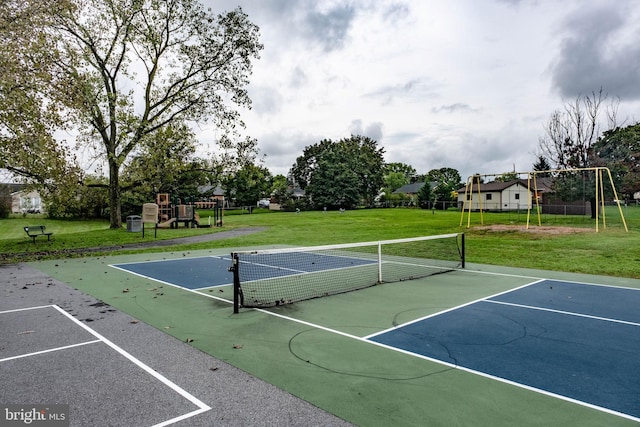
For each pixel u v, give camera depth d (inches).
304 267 562.9
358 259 647.1
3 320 295.7
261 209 2733.8
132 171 1152.8
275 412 160.4
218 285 433.1
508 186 2074.3
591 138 1311.5
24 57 687.7
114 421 154.1
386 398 172.4
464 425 150.0
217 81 1145.4
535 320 295.7
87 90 855.1
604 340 250.7
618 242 728.3
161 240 914.1
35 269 538.9
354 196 2564.0
